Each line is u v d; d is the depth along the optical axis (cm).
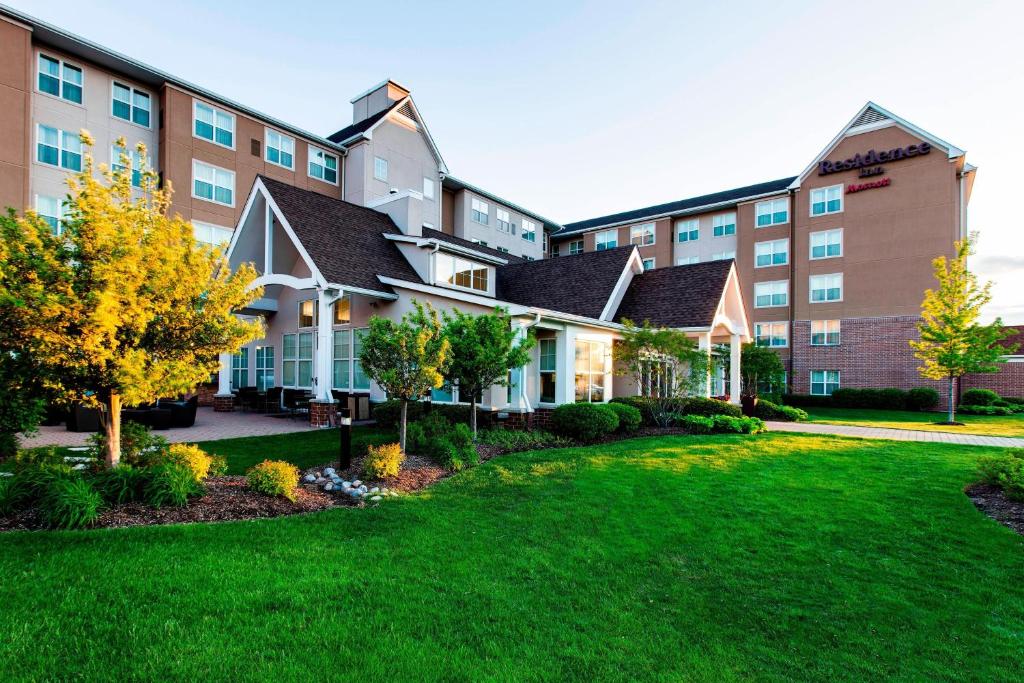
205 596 352
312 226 1463
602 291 1648
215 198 2155
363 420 1442
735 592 412
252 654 292
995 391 2489
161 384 534
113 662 278
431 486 701
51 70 1778
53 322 466
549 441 1089
